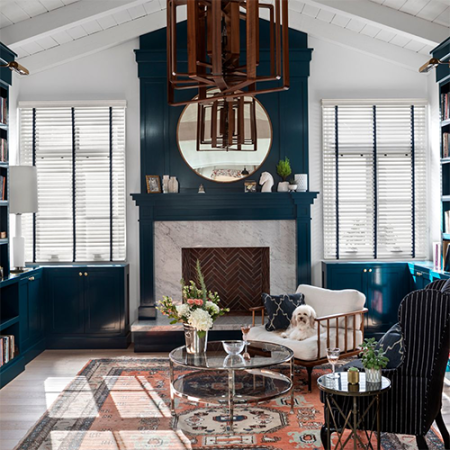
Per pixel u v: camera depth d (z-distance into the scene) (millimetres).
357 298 5488
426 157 6773
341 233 6793
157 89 6707
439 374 3562
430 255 6742
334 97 6766
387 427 3551
